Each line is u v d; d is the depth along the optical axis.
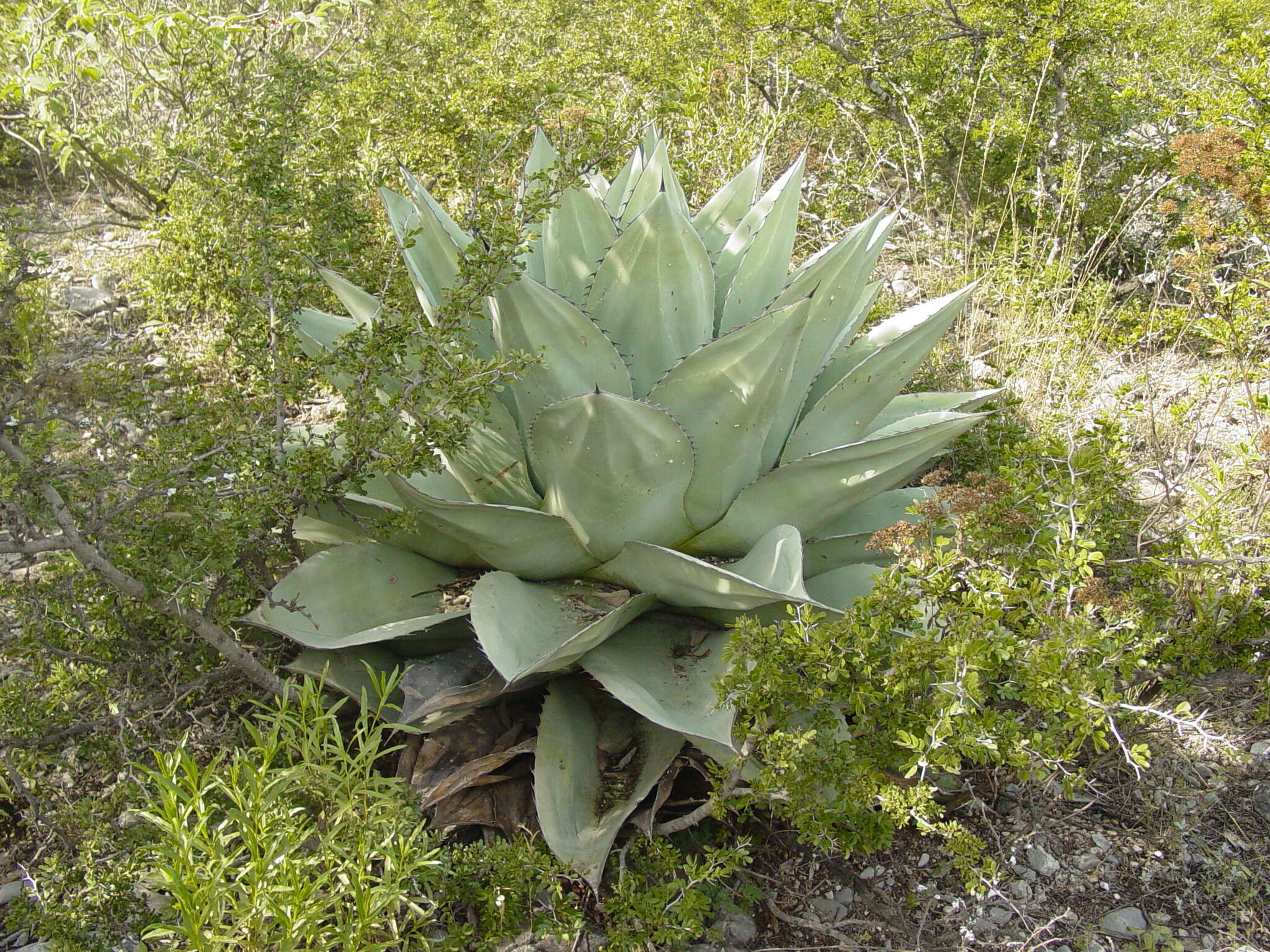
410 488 1.64
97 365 1.81
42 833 1.73
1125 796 1.80
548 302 1.66
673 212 1.72
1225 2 3.90
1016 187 3.25
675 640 1.77
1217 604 1.87
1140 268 3.39
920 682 1.47
